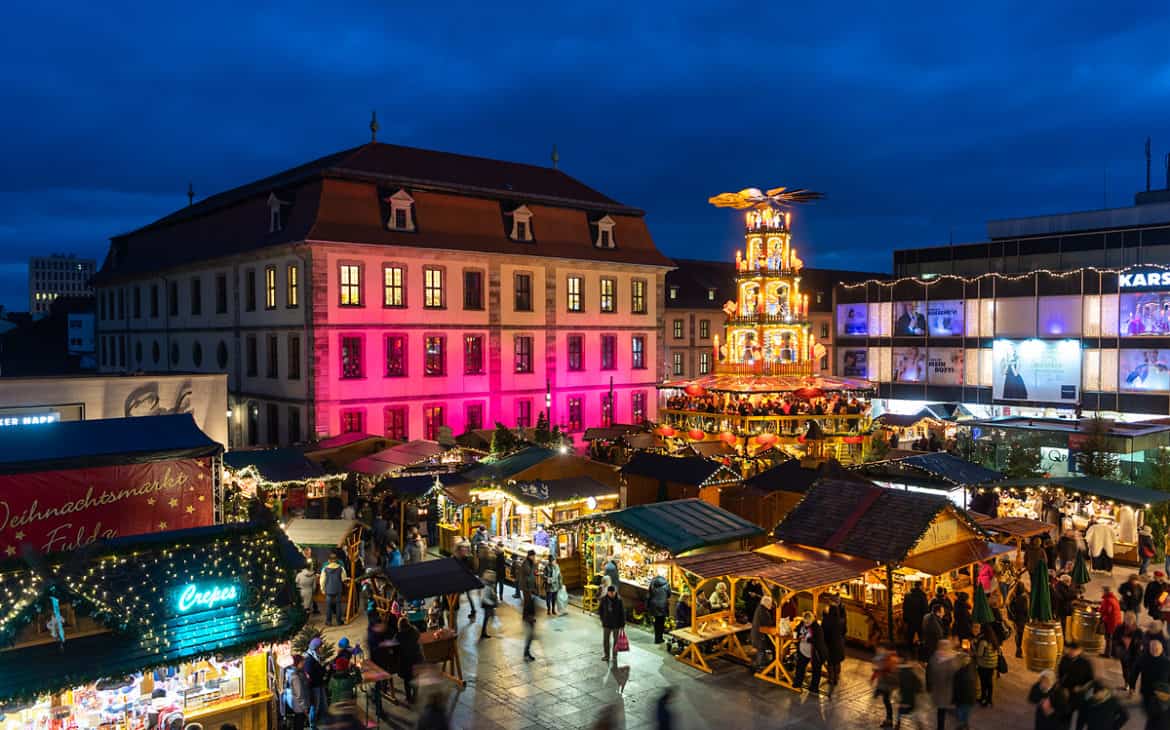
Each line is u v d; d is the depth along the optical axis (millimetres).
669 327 75062
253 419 46531
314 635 17219
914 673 15477
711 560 19891
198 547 14320
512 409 48188
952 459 29453
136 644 12984
